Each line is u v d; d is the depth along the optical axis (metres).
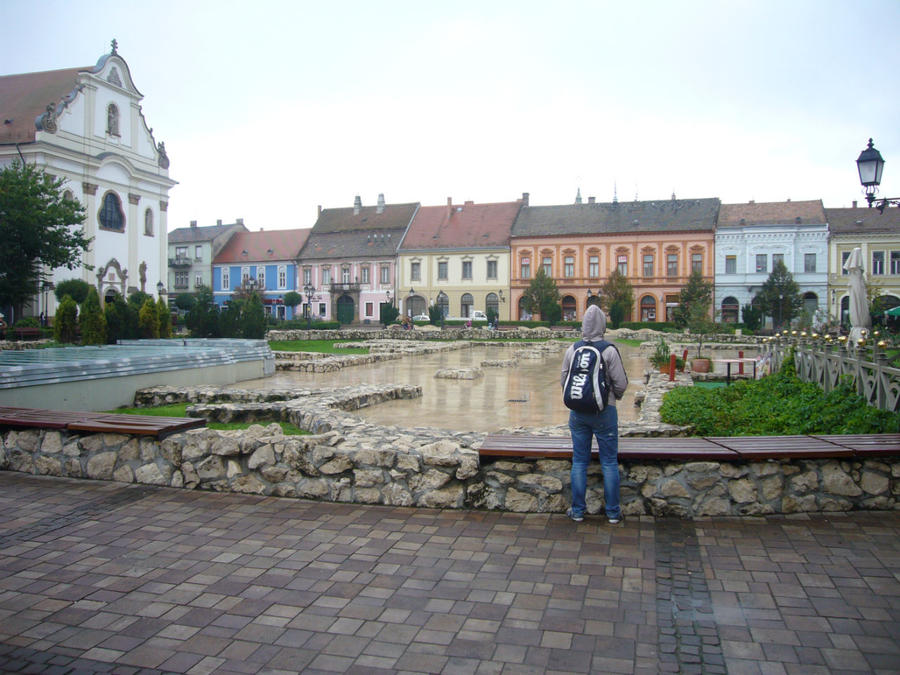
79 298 41.34
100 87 51.22
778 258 62.59
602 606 4.40
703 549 5.34
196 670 3.70
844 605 4.33
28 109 48.97
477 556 5.32
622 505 6.27
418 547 5.54
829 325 36.28
